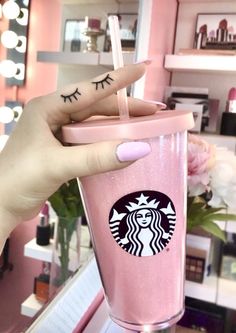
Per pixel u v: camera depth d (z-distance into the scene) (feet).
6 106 1.52
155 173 0.67
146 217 0.68
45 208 1.62
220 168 1.55
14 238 1.44
